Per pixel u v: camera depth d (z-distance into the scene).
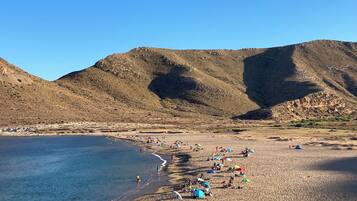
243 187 41.69
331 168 52.47
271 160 61.41
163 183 47.16
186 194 39.81
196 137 113.06
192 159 66.44
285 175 48.12
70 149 96.38
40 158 80.75
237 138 106.00
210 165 58.84
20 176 58.53
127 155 79.12
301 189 40.12
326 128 134.38
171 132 137.00
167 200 37.84
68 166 67.75
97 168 63.47
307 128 134.88
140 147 93.38
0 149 100.69
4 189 48.50
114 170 60.22
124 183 48.94
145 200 38.88
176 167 59.44
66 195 44.12
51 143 114.62
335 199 35.78
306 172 49.88
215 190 40.72
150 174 54.50
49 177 56.88
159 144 96.38
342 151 72.06
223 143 92.94
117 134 137.38
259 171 51.44
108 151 88.44
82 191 45.72
